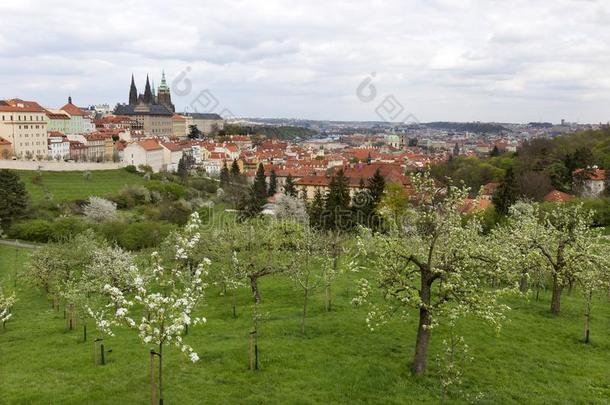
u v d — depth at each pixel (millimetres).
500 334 37656
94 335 41094
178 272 25219
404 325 39656
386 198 88750
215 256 54688
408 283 32062
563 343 36500
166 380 29703
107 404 26750
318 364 31984
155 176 175875
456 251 31094
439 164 157875
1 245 95438
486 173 150750
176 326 21719
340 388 28844
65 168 169875
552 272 43406
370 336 37156
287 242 58531
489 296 29516
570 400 28078
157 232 92875
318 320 41312
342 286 53688
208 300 51219
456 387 29219
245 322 42031
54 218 115562
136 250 91625
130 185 150250
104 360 33688
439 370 29625
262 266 49375
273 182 168750
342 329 38719
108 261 56531
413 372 30750
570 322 41281
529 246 44312
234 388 28672
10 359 35000
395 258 32250
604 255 42562
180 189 152750
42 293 60312
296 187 158125
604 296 46375
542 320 41469
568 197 115938
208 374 30516
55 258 56969
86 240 64062
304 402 27109
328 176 156250
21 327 45000
